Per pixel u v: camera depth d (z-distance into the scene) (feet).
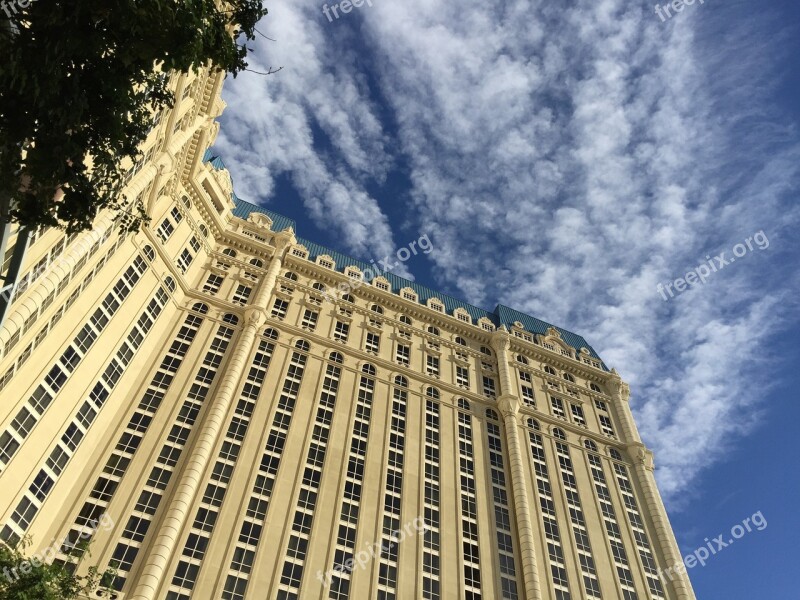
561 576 226.17
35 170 56.08
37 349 170.30
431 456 247.70
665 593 235.61
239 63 66.03
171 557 175.83
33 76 52.65
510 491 251.60
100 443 192.95
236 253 290.15
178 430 209.46
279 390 240.73
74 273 179.42
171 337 237.66
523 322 359.66
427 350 297.33
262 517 197.06
